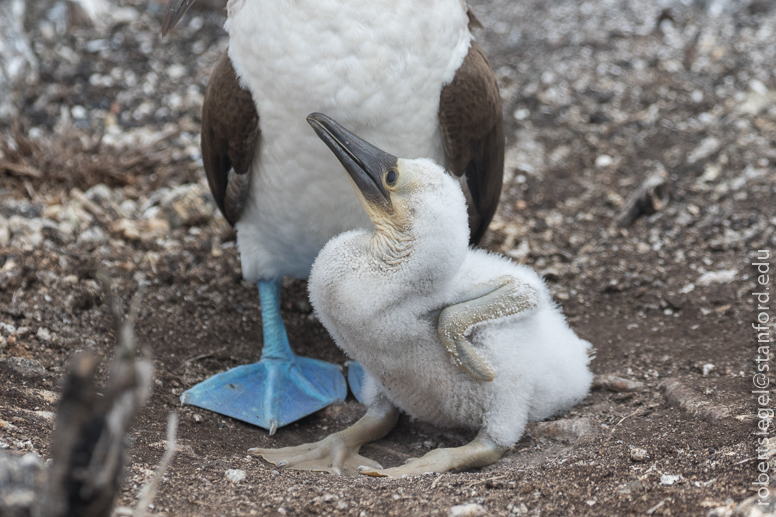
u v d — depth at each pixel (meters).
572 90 10.48
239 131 5.67
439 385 5.24
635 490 4.21
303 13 5.16
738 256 7.55
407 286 4.89
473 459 5.05
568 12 12.43
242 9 5.43
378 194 4.94
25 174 8.38
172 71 10.68
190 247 7.75
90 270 7.02
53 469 2.79
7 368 5.50
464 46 5.70
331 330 5.32
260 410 5.96
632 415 5.43
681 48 11.18
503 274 5.32
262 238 6.37
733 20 11.76
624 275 7.52
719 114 9.80
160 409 5.61
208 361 6.43
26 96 9.98
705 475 4.29
